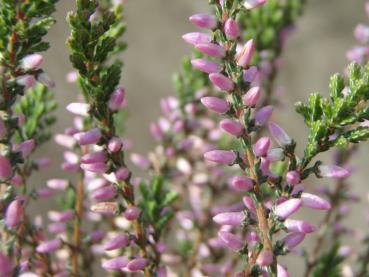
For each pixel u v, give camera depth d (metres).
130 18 0.36
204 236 0.16
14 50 0.10
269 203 0.11
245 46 0.10
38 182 0.29
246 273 0.10
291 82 0.35
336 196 0.17
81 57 0.10
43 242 0.13
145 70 0.35
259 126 0.10
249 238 0.12
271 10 0.17
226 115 0.10
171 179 0.17
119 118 0.17
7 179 0.09
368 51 0.16
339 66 0.36
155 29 0.36
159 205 0.13
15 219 0.09
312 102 0.10
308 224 0.09
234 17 0.10
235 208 0.11
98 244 0.15
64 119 0.32
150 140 0.33
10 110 0.10
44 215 0.27
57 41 0.34
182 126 0.17
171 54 0.35
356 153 0.17
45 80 0.10
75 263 0.14
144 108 0.34
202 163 0.17
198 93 0.16
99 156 0.10
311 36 0.36
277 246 0.09
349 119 0.10
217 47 0.10
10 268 0.09
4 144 0.10
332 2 0.38
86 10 0.10
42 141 0.14
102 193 0.10
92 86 0.10
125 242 0.11
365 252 0.16
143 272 0.11
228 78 0.10
